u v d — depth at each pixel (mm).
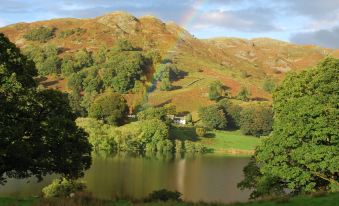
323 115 39406
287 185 41594
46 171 36312
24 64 36438
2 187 58156
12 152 31766
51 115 37344
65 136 35938
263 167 41656
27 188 57969
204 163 111750
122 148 130250
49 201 28031
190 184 76562
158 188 69938
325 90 41188
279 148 40438
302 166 40406
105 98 158375
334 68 43344
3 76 33094
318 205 23688
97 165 93125
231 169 100938
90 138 124812
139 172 87000
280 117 43594
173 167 99312
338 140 38594
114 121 153000
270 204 25703
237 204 27906
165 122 158875
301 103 41250
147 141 137750
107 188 65938
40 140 34906
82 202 28703
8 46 35625
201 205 29562
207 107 183000
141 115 161375
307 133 39531
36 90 36188
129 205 29406
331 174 40719
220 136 168125
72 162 36938
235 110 185500
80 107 169375
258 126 170750
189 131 167000
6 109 32281
